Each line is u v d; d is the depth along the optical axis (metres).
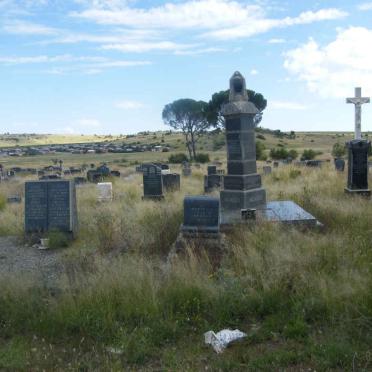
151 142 141.38
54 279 8.27
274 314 6.19
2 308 6.57
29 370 5.12
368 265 7.38
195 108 69.19
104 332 5.89
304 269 7.21
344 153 56.75
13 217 14.98
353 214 11.41
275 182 23.53
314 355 5.05
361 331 5.50
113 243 10.72
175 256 8.90
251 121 14.61
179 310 6.40
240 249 8.51
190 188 23.92
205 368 4.95
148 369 5.04
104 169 35.34
